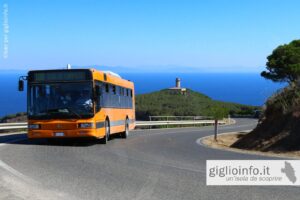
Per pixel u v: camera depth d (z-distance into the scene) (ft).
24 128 105.50
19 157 50.03
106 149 62.23
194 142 86.84
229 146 85.92
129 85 95.20
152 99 269.44
